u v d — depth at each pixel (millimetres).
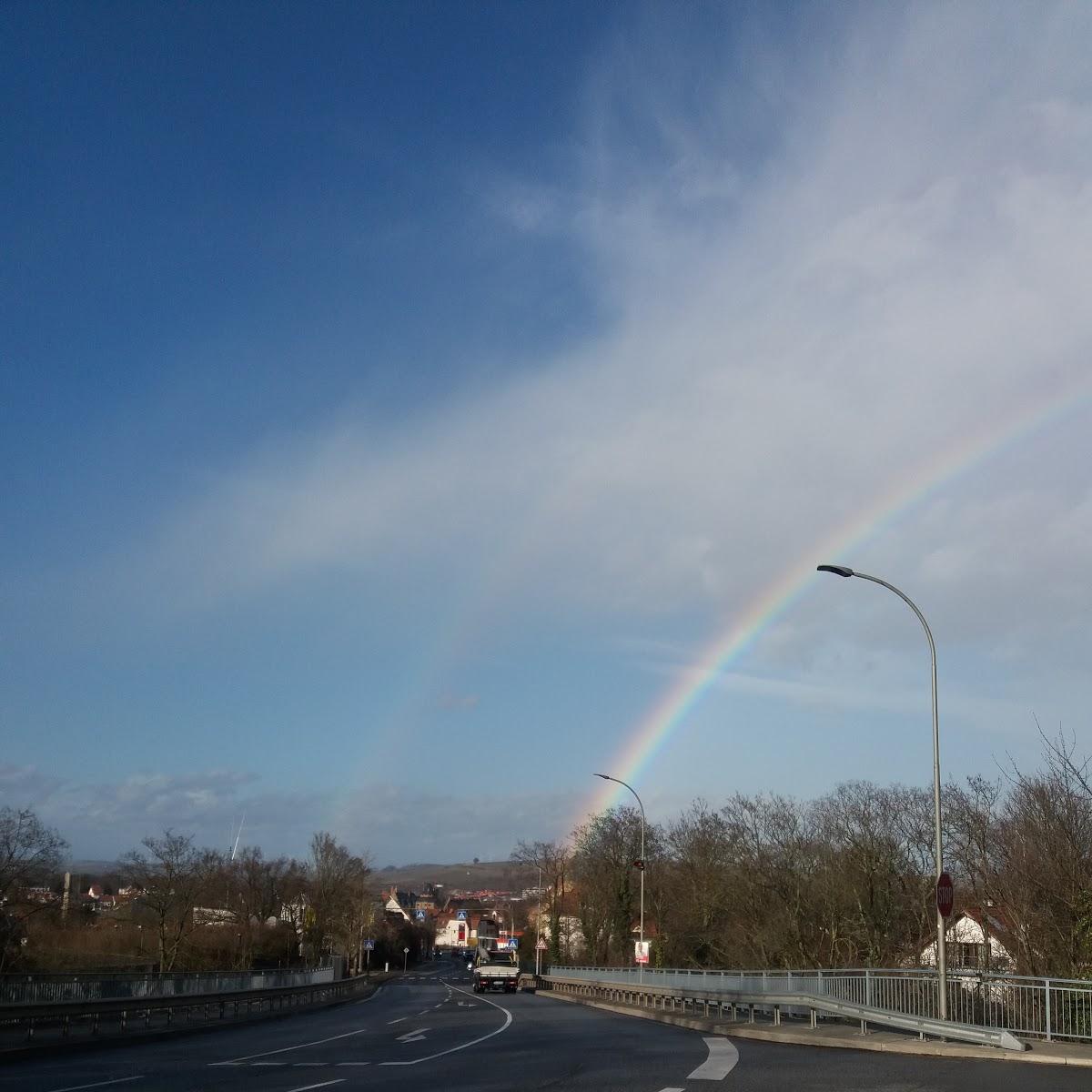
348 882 110125
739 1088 14836
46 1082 17516
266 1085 16500
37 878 58125
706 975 40250
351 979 77625
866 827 65438
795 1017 31859
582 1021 37188
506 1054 22344
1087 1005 20359
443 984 104062
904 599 26453
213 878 89688
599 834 100938
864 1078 16062
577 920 116562
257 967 88812
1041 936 33688
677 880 89125
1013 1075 16438
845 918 64250
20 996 26719
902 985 24953
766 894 70812
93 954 74000
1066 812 34250
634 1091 14625
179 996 34688
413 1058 21547
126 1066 20875
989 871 39000
